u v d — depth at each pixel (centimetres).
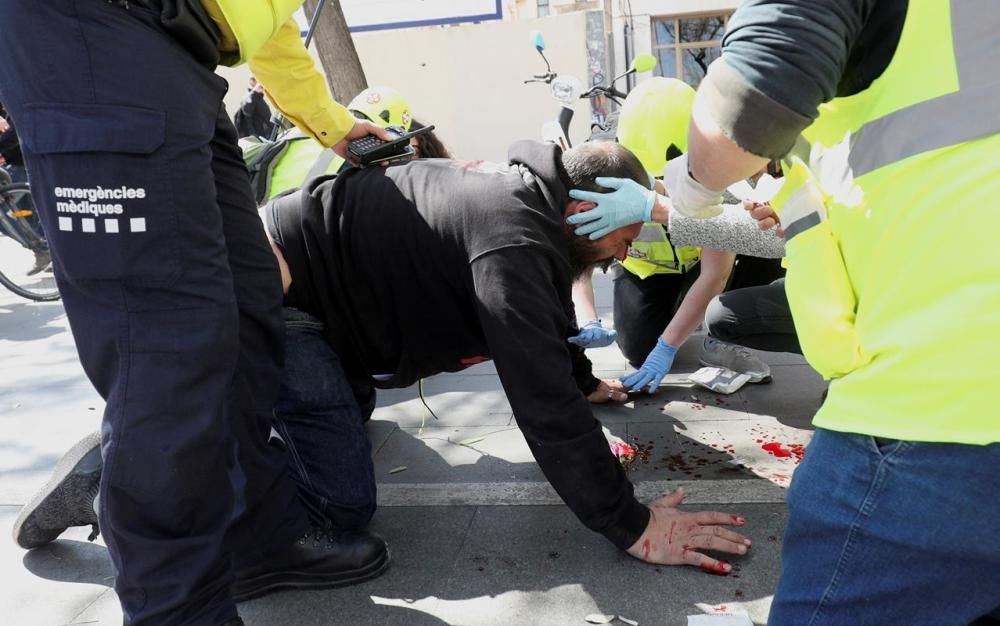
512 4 1202
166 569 139
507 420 271
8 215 582
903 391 89
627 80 1024
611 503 170
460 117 1140
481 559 187
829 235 102
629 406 271
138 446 133
